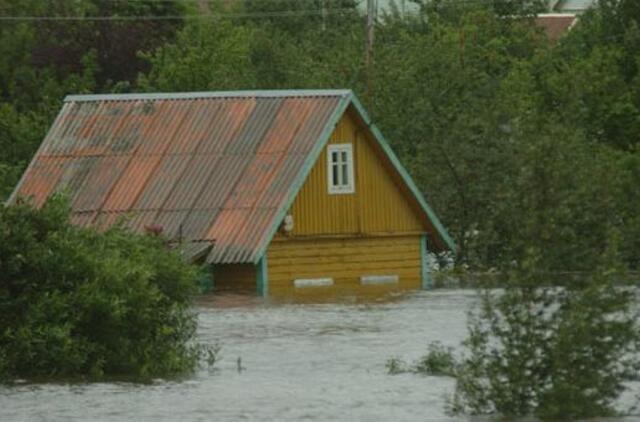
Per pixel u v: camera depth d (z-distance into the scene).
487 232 56.38
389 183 131.62
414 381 65.31
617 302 54.59
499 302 55.25
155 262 73.06
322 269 127.50
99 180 132.75
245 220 123.56
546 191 55.00
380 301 108.81
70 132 138.38
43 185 134.62
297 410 57.47
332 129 127.75
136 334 69.88
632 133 148.25
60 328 67.31
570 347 54.28
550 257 54.59
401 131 147.75
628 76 155.25
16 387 64.62
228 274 123.56
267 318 95.62
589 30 163.62
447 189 136.75
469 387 56.12
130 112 138.38
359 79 159.25
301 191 126.94
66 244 69.00
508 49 198.12
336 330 87.69
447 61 152.88
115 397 61.31
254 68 177.50
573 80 145.25
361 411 57.16
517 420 54.94
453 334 84.44
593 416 54.84
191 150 131.88
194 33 199.88
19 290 68.19
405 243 132.25
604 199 55.25
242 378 67.38
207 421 55.09
